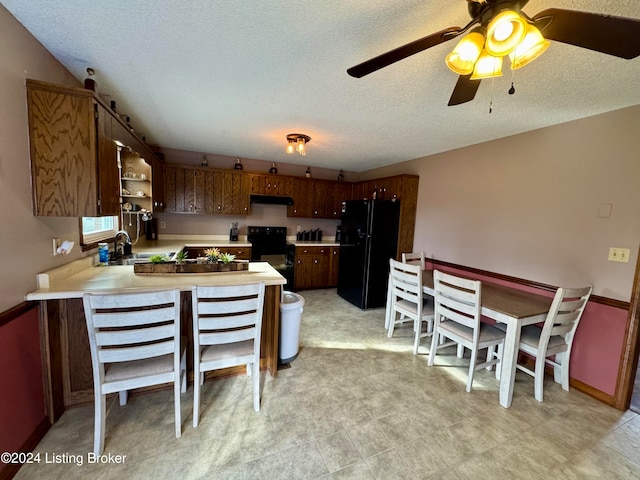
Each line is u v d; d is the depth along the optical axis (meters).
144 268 2.15
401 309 3.11
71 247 1.98
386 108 2.43
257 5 1.29
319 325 3.56
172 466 1.50
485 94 2.07
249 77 2.00
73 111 1.65
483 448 1.72
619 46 1.06
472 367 2.26
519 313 2.14
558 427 1.93
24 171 1.54
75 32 1.54
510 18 0.98
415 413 2.00
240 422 1.83
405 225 4.32
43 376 1.70
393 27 1.43
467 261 3.49
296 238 5.50
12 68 1.43
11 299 1.45
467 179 3.50
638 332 2.11
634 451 1.75
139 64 1.86
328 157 4.59
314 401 2.08
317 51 1.66
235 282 2.03
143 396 2.05
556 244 2.62
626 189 2.18
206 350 1.90
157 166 3.84
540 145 2.73
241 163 4.91
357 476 1.49
